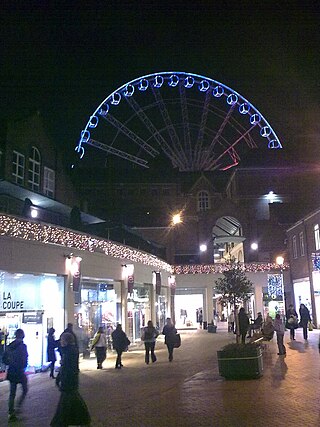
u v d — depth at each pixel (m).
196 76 55.84
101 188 57.84
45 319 18.31
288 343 24.38
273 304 43.09
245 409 9.98
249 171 56.91
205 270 46.66
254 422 8.84
